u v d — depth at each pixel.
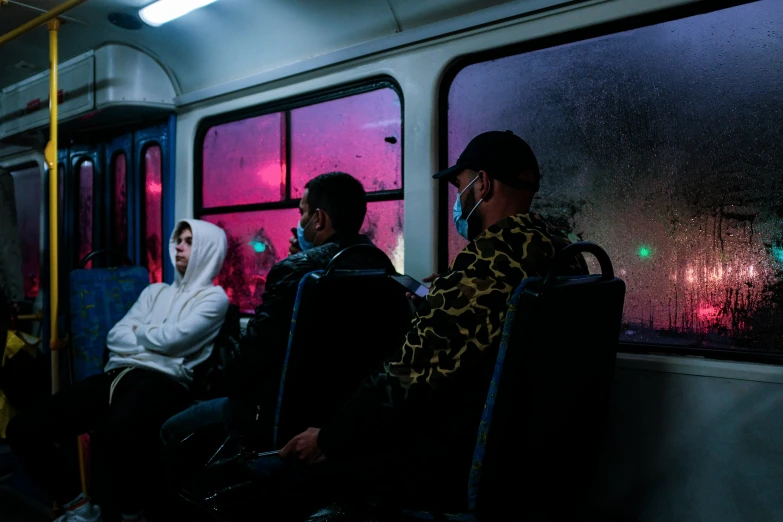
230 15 2.87
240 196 3.19
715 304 1.89
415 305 2.15
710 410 1.86
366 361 1.98
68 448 3.59
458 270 1.52
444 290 1.50
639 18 1.99
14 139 4.20
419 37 2.43
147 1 2.84
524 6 2.17
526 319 1.32
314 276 1.79
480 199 1.70
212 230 2.97
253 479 2.00
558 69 2.16
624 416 2.01
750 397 1.80
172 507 2.52
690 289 1.93
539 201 2.21
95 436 2.63
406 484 1.60
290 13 2.71
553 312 1.35
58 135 4.00
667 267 1.97
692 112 1.93
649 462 1.96
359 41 2.64
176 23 3.04
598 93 2.09
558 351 1.41
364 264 2.13
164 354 2.76
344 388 1.91
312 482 1.80
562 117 2.16
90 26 3.18
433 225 2.41
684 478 1.90
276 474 1.94
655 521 1.95
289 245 2.89
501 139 1.68
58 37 3.34
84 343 3.24
